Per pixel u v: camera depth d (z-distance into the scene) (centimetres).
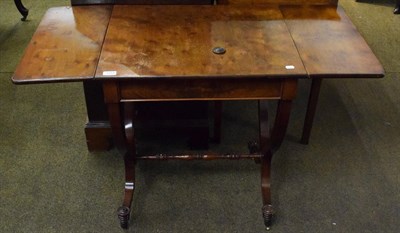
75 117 212
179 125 185
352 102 227
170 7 160
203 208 166
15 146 194
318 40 141
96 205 167
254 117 213
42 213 163
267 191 163
